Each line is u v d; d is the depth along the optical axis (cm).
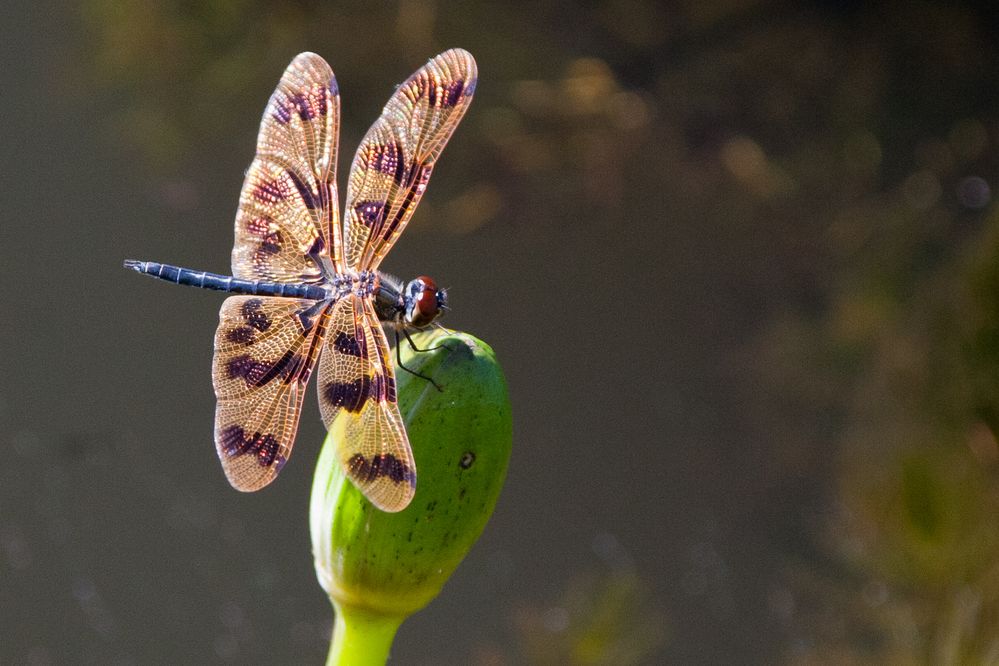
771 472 164
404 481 96
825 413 161
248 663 146
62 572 149
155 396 171
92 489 159
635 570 163
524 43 174
